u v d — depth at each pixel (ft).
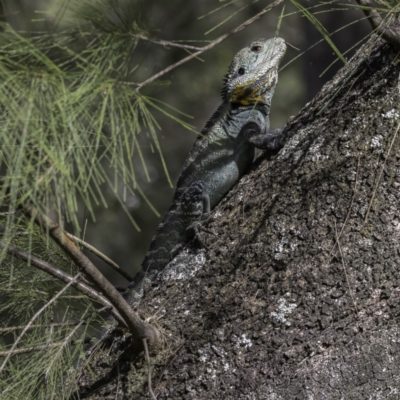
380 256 16.17
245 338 16.49
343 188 16.93
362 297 16.02
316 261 16.52
